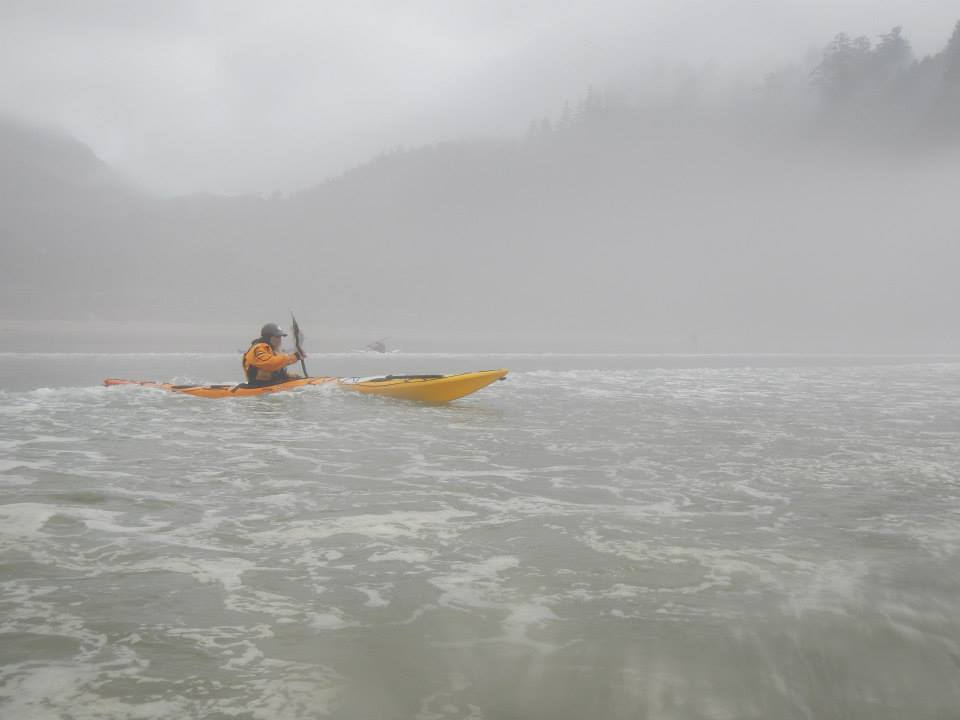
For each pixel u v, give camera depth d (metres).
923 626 2.17
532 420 7.53
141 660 1.91
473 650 2.01
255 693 1.75
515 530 3.25
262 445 5.63
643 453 5.48
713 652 2.01
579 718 1.68
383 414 7.91
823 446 5.86
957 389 12.36
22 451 5.18
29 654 1.93
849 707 1.76
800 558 2.83
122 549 2.89
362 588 2.50
